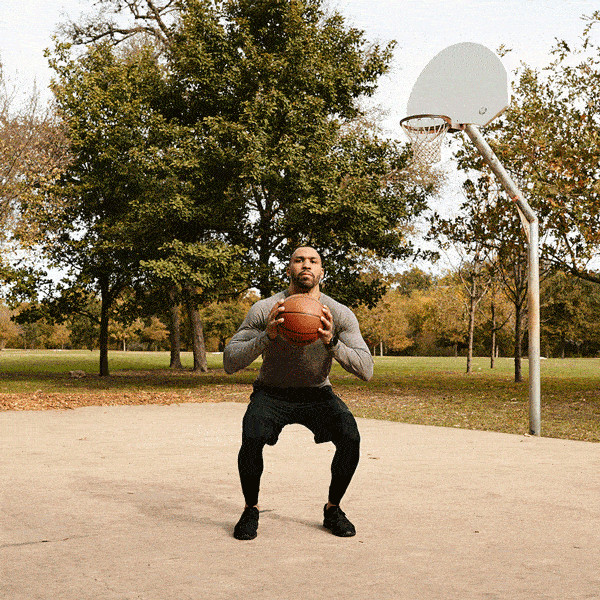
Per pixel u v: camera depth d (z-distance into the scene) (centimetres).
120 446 845
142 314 2991
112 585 335
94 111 2575
